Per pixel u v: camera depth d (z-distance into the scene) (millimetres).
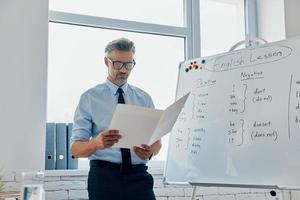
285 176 1799
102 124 2023
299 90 1862
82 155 1856
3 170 2211
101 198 1899
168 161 2299
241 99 2059
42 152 2314
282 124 1875
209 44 3205
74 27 2754
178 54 3086
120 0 2928
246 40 2441
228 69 2174
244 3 3385
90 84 2746
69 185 2414
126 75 2059
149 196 1998
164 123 1704
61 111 2641
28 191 1596
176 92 2410
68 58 2711
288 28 3150
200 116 2209
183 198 2750
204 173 2090
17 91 2303
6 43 2316
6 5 2342
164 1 3076
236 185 1947
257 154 1918
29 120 2307
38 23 2398
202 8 3219
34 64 2359
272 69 1991
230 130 2055
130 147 1770
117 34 2889
